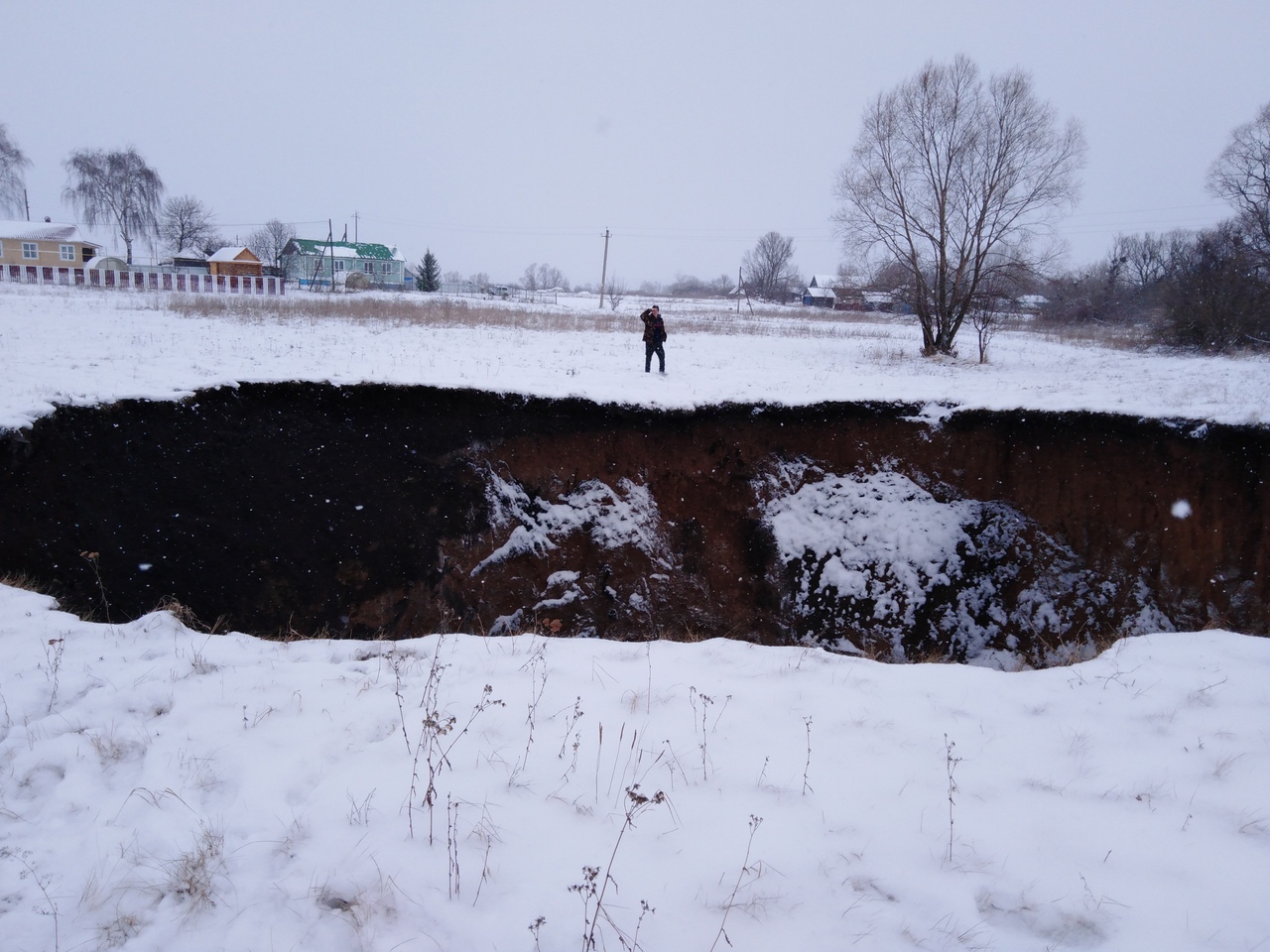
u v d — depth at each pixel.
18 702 5.58
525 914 3.61
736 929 3.57
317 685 6.04
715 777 4.80
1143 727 5.59
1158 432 12.66
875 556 12.74
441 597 11.48
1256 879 4.01
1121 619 11.96
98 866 3.97
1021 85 23.20
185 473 10.79
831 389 15.01
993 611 12.30
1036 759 5.16
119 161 63.25
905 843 4.23
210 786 4.66
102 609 9.02
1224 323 25.83
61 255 55.91
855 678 6.38
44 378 11.37
